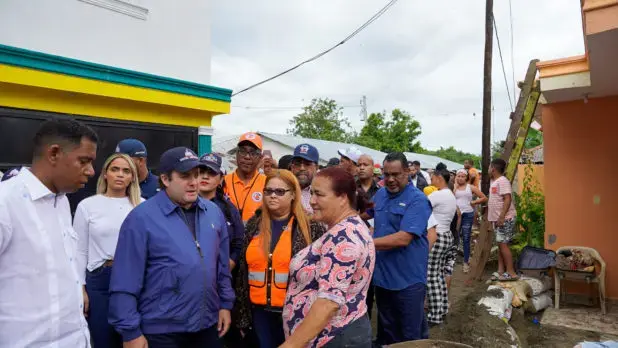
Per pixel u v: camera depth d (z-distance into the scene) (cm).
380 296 381
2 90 474
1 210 178
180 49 671
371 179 495
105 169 326
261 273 306
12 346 180
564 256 608
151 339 254
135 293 252
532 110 696
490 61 1110
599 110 634
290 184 305
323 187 236
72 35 545
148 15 629
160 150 648
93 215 312
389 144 3133
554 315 571
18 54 475
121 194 329
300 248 299
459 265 888
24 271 184
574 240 653
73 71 525
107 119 577
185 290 257
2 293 181
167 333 255
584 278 579
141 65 621
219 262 301
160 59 645
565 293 649
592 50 371
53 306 191
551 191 672
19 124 491
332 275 215
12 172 335
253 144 404
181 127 678
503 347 412
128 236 254
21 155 493
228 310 302
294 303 238
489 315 474
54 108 520
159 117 643
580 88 555
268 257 304
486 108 1114
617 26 305
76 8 548
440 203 524
